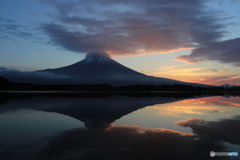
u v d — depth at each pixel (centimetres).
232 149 945
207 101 3897
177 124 1507
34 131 1243
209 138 1121
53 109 2380
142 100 3938
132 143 1000
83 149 902
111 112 2134
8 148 909
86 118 1747
